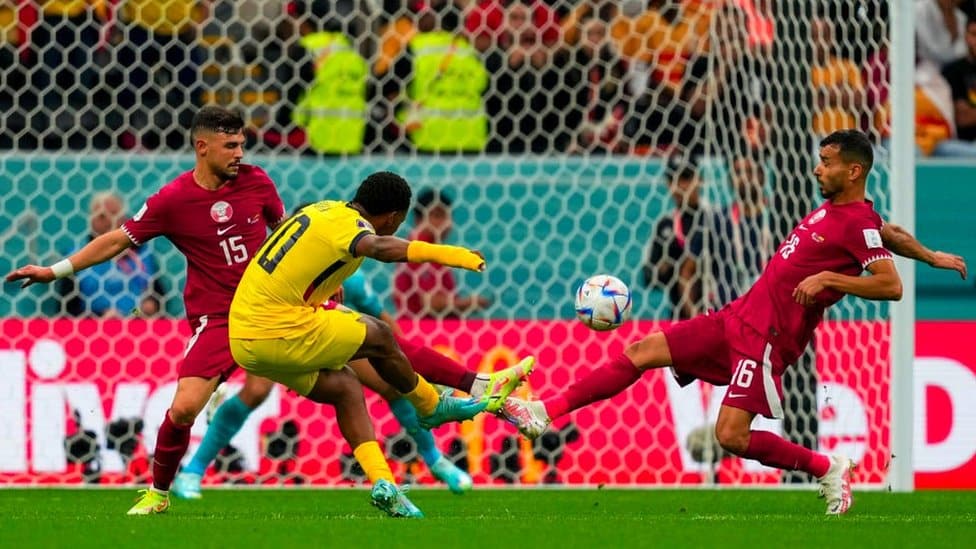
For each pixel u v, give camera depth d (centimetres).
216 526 2025
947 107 4341
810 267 2261
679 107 3988
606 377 2325
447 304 3534
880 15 3391
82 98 3912
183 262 3566
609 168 3734
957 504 2809
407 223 3734
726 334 2319
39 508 2595
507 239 3706
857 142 2244
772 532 1977
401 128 3909
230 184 2300
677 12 4041
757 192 3419
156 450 2281
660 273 3588
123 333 3244
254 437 3238
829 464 2355
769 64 3475
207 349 2253
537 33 4019
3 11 3894
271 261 2091
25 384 3206
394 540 1827
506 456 3288
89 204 3569
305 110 3912
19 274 2238
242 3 3978
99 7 3903
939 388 3378
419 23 4041
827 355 3256
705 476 3300
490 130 4034
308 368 2111
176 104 3944
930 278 3728
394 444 3316
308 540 1825
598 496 3033
